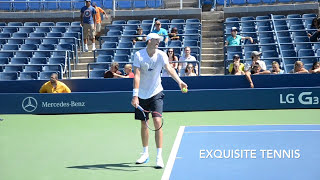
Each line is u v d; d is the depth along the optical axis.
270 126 12.56
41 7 27.00
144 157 9.23
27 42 22.50
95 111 15.74
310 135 11.20
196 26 23.42
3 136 12.23
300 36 21.22
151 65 8.82
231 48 19.81
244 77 16.11
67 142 11.38
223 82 16.17
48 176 8.45
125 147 10.70
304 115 14.27
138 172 8.58
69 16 26.27
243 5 26.20
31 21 26.42
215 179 8.04
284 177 8.10
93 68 18.83
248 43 21.09
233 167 8.74
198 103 15.55
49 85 16.16
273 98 15.46
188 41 21.09
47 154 10.16
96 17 24.19
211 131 12.00
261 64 17.03
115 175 8.41
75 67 21.48
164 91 15.59
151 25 23.72
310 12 24.91
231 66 17.17
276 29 22.41
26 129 13.22
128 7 26.77
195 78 16.22
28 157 9.91
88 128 13.16
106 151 10.34
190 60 18.52
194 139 11.09
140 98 8.95
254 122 13.33
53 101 15.78
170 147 10.55
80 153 10.20
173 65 18.14
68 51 20.52
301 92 15.43
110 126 13.39
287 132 11.61
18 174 8.62
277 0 25.92
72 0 26.94
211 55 21.70
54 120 14.64
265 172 8.41
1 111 15.98
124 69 17.42
